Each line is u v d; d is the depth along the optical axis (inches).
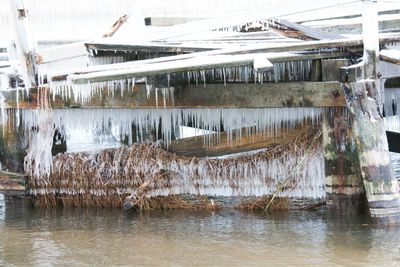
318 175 426.3
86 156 470.0
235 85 423.5
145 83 435.8
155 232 407.8
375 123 388.5
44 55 473.1
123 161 459.8
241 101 422.6
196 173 446.3
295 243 374.6
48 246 388.2
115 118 466.9
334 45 401.1
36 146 475.8
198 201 451.8
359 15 593.6
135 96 442.6
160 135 472.1
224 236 393.7
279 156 432.1
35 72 463.2
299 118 428.1
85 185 468.4
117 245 385.7
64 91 457.1
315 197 430.3
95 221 437.1
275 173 434.6
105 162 464.1
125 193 462.6
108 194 465.4
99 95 449.4
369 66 389.1
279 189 434.6
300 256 354.0
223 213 442.9
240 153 450.9
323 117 416.2
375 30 386.9
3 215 458.6
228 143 445.1
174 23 611.2
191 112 451.8
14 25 457.1
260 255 358.3
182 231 407.2
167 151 456.4
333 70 402.9
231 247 373.7
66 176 471.2
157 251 372.5
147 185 453.1
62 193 475.2
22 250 382.6
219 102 427.5
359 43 396.8
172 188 452.4
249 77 421.7
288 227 404.5
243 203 446.3
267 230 400.8
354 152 410.9
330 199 419.5
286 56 398.3
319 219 418.6
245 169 438.3
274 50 410.9
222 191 444.8
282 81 419.5
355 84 390.3
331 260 346.0
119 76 413.1
